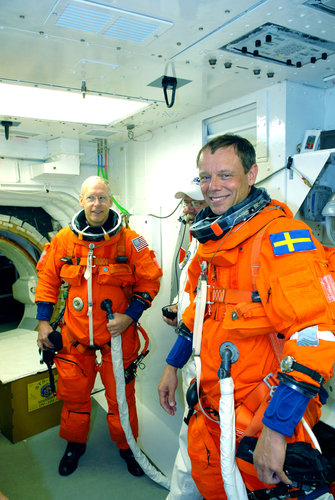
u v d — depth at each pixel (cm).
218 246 117
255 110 216
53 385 248
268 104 200
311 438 103
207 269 133
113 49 154
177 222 255
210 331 124
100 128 276
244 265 114
